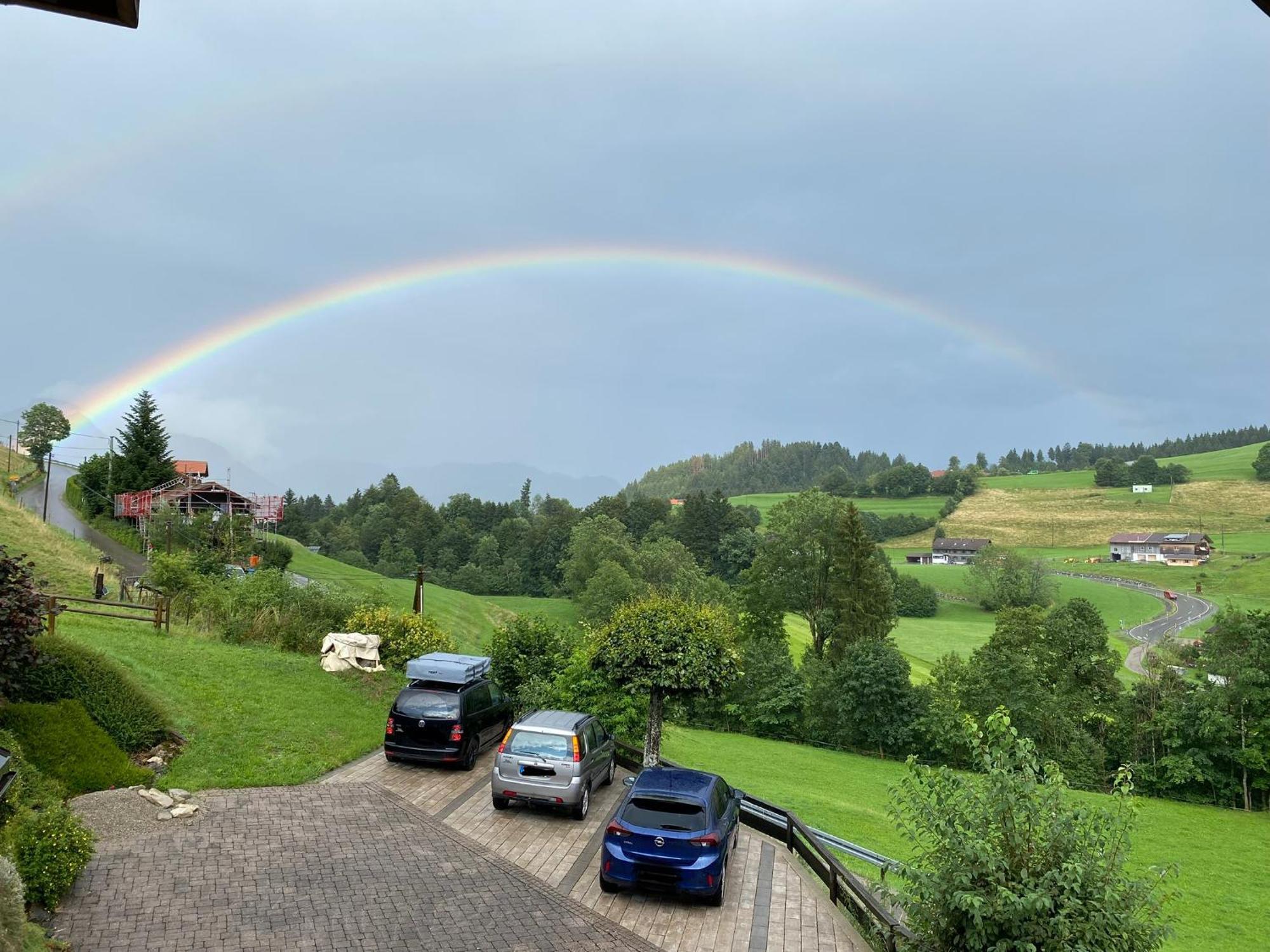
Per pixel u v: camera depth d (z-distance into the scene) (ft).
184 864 38.06
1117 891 28.37
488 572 498.28
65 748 45.29
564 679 80.64
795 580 246.68
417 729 57.47
